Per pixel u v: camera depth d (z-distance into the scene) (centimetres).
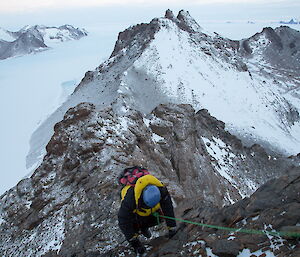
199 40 11600
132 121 1998
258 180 4094
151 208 520
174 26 11394
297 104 13412
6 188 7838
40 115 16175
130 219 515
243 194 3297
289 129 9731
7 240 1214
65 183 1358
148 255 607
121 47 12175
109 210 1073
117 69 10144
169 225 553
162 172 1970
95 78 10925
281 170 4603
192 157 2478
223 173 3403
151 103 7838
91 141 1490
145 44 10319
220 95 9312
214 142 4312
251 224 525
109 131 1603
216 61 10862
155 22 11256
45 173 1484
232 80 10362
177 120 2862
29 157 9650
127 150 1602
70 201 1242
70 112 1698
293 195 547
